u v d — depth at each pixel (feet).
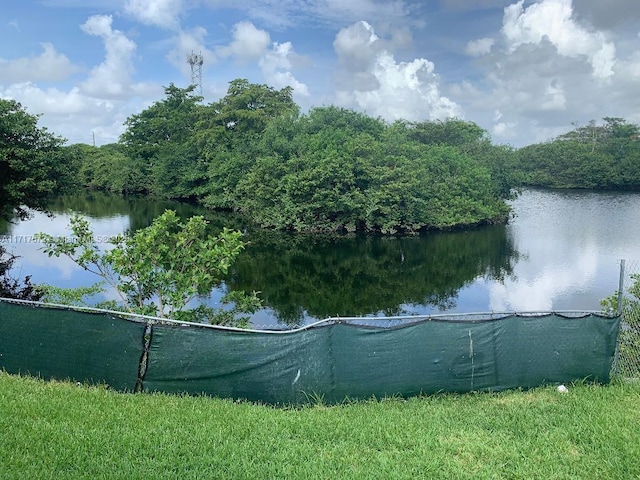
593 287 75.05
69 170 92.73
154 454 17.89
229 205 165.68
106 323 24.20
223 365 23.90
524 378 26.32
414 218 123.03
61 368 24.67
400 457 18.61
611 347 27.17
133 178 221.46
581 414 22.74
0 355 25.17
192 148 197.88
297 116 155.53
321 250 105.81
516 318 26.18
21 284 67.87
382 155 127.03
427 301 69.77
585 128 313.73
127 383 24.06
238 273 86.17
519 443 19.83
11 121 84.58
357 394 24.56
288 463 17.84
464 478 17.28
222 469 17.20
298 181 124.98
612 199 203.10
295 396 24.04
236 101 193.88
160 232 34.99
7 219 94.43
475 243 112.16
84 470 16.55
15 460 16.67
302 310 65.16
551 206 179.93
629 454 18.72
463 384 25.57
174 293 34.35
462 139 179.93
